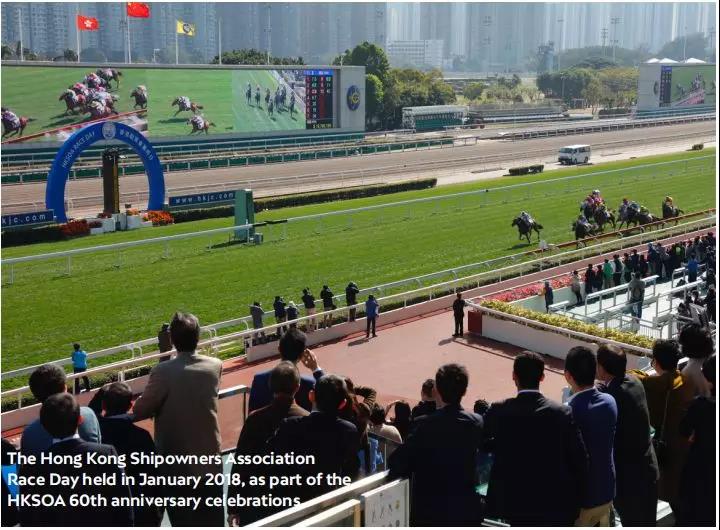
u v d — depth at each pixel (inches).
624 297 1065.5
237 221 1357.0
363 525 187.2
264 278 1119.6
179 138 2362.2
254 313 852.6
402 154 2593.5
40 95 2044.8
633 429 229.1
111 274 1128.8
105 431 225.3
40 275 1118.4
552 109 4726.9
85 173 1977.1
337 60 4202.8
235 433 311.4
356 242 1355.8
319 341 889.5
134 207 1652.3
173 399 223.9
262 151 2434.8
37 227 1414.9
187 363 227.3
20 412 650.2
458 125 3644.2
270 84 2581.2
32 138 2047.2
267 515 217.2
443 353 856.3
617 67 7017.7
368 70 4013.3
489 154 2593.5
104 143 2165.4
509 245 1347.2
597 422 215.3
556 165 2389.3
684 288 946.7
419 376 788.0
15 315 938.1
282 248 1304.1
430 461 201.5
